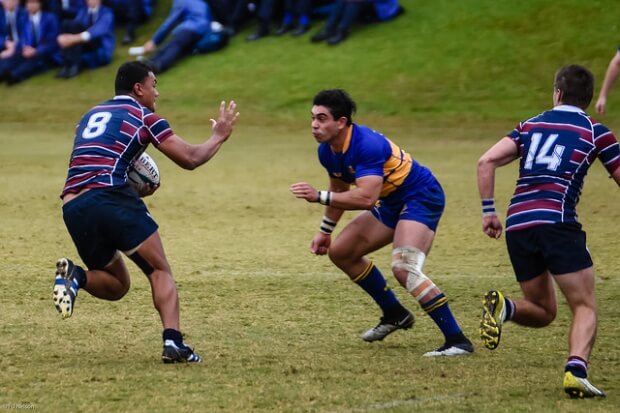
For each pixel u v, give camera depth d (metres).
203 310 28.03
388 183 23.83
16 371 21.48
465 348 23.39
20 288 30.45
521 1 89.56
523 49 83.44
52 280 31.67
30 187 51.47
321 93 23.33
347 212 45.44
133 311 27.70
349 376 21.31
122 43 94.19
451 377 21.30
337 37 87.31
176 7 90.44
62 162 60.50
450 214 44.50
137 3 94.81
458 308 28.53
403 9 91.44
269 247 37.53
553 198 20.66
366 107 77.62
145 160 23.55
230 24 91.94
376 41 87.12
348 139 23.34
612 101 76.00
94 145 22.41
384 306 24.69
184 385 20.41
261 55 87.56
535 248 20.75
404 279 23.45
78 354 23.12
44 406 18.91
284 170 57.22
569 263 20.30
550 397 19.75
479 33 86.19
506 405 19.14
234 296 29.78
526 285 21.33
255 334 25.41
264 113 78.25
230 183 53.16
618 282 31.75
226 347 23.97
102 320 26.62
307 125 75.31
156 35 90.00
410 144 67.12
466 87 79.50
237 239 39.09
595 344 24.34
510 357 23.19
